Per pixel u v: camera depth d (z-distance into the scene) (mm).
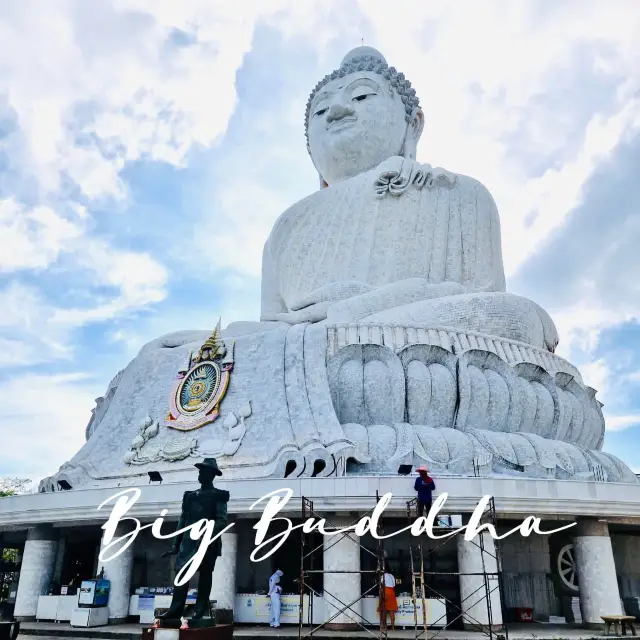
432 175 28375
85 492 17312
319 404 19297
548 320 25250
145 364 23094
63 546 19484
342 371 20453
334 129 31844
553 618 17156
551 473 18938
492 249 28562
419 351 20734
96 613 16156
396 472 17578
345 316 23609
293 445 18078
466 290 25578
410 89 33719
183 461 19375
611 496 15914
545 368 22531
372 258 27438
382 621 12812
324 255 28234
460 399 20297
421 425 19641
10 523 18141
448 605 16281
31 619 17766
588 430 23094
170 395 21344
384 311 23328
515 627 16078
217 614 15258
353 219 28391
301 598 12969
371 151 31531
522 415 21078
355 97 32031
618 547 19594
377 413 20094
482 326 22703
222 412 20203
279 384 20188
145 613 16766
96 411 25609
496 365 21297
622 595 19031
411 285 24578
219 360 21328
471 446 18578
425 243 27594
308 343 20906
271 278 30469
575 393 23062
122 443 21000
